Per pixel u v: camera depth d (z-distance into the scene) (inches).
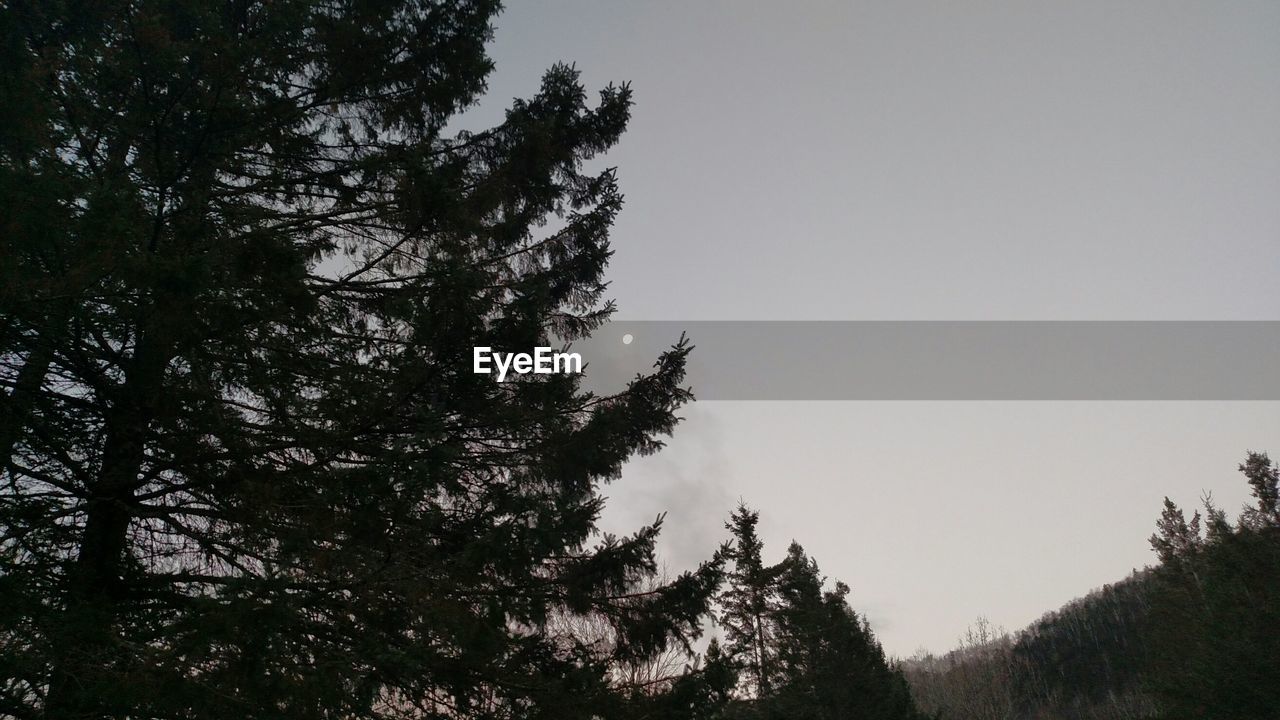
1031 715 3690.9
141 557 254.5
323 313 273.1
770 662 1025.5
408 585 227.1
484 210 356.2
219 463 246.1
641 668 344.2
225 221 273.9
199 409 237.8
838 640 1293.1
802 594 1274.6
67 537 235.0
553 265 402.0
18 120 201.3
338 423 263.3
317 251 334.0
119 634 205.2
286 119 307.4
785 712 888.9
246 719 185.5
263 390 255.0
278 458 260.4
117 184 223.6
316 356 277.4
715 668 314.5
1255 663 906.7
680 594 331.9
